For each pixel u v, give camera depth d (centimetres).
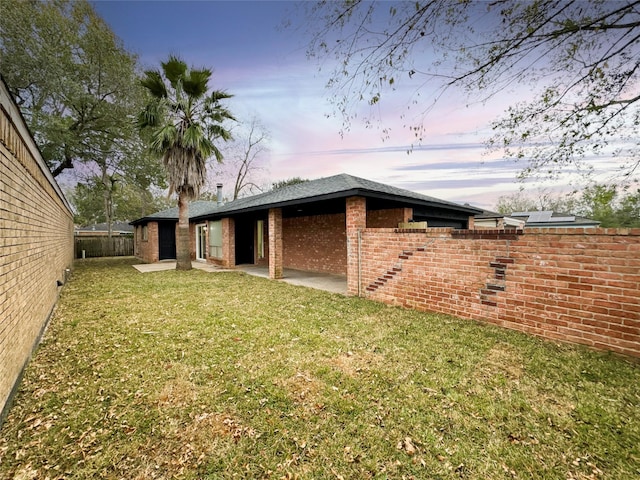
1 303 245
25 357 326
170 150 1080
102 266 1370
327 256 1072
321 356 345
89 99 1188
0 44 980
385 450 199
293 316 509
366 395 263
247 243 1452
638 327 322
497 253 438
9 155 281
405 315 507
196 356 349
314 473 182
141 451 201
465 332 416
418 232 539
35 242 411
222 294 698
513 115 431
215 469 186
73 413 242
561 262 377
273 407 248
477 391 267
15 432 221
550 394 261
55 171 1416
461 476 178
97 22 1216
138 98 1315
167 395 267
